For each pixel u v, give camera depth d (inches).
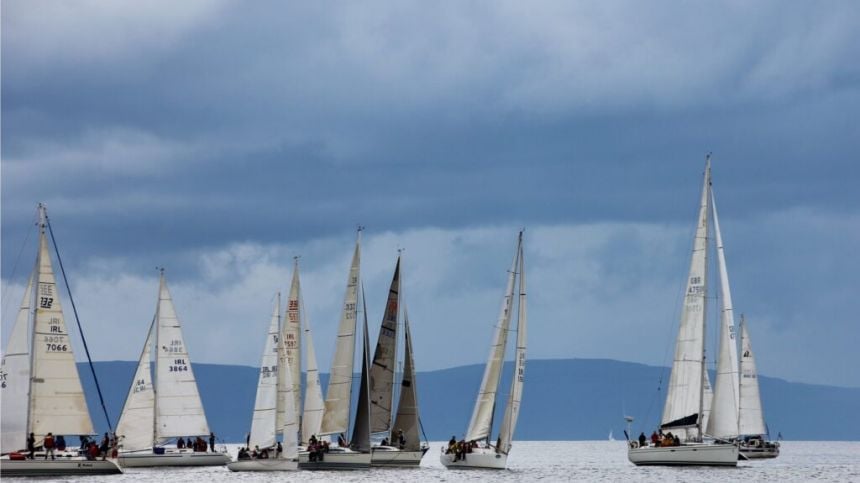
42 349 7337.6
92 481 7303.2
